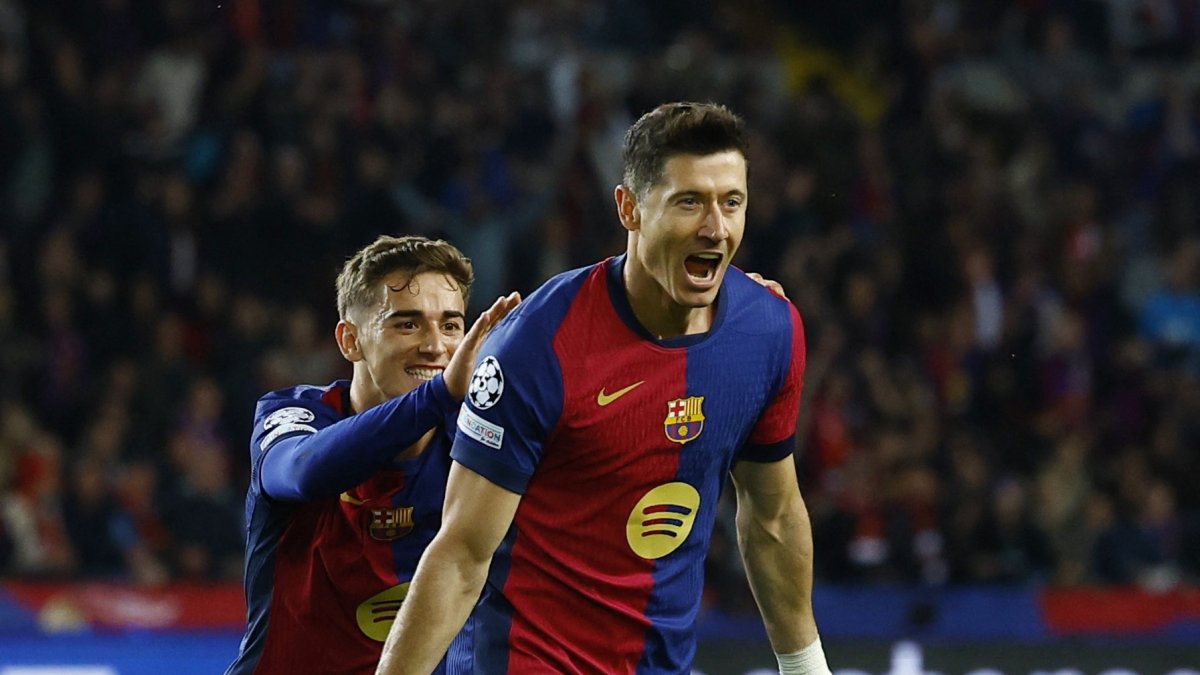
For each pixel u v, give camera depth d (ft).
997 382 64.59
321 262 62.85
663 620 22.06
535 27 77.97
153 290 61.00
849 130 70.85
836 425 59.41
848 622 52.49
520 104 71.41
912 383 62.75
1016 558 56.90
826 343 61.62
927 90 77.66
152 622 49.80
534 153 70.64
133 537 53.62
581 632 21.77
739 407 21.88
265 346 59.62
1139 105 82.64
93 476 53.72
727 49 79.87
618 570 21.71
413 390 22.16
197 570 53.72
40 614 49.29
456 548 21.02
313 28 73.00
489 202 66.49
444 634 21.09
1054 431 63.57
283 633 24.08
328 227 63.46
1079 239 72.95
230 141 66.08
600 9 80.43
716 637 49.90
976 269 68.54
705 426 21.59
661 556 21.81
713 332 21.58
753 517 23.79
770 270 65.05
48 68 65.00
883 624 52.65
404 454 23.53
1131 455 61.21
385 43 71.26
